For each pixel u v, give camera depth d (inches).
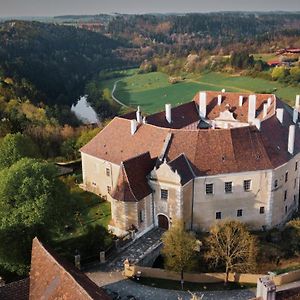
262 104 3609.7
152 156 2632.9
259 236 2578.7
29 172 2084.2
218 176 2495.1
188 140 2583.7
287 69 6983.3
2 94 4879.4
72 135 4409.5
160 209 2500.0
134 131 2847.0
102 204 2910.9
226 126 3676.2
